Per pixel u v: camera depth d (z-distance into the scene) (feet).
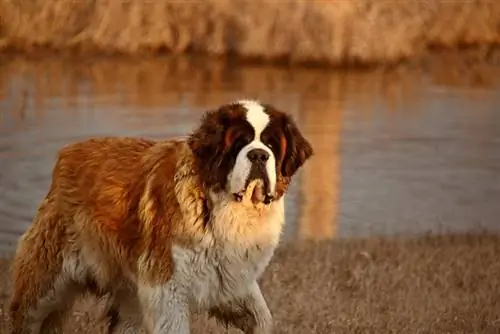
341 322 35.01
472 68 131.44
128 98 99.60
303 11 136.46
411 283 41.24
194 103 97.35
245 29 137.49
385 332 33.86
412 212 60.13
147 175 26.94
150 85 110.11
